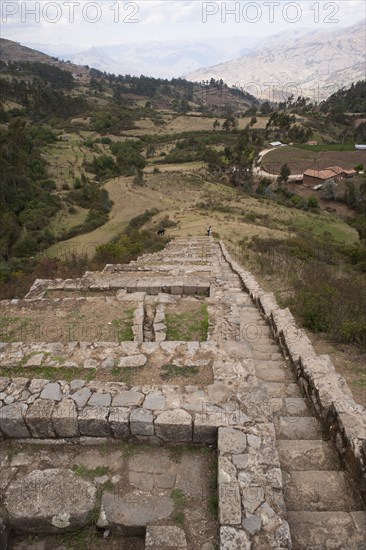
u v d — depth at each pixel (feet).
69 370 18.92
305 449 16.15
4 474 14.56
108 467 14.76
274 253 73.00
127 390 16.83
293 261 65.21
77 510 13.12
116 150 323.78
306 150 322.75
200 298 35.22
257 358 25.63
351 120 438.81
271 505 12.07
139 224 160.86
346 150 320.09
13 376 18.67
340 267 74.95
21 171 208.03
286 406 19.61
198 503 13.26
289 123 383.65
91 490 13.80
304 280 50.14
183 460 14.94
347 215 208.85
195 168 280.31
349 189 227.20
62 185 229.25
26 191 196.03
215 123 419.95
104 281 39.83
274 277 53.83
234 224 135.03
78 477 14.33
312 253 85.66
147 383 17.71
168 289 37.65
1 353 20.27
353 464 14.21
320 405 17.88
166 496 13.55
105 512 13.07
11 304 31.71
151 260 60.70
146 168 289.33
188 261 58.03
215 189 226.38
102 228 167.84
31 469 14.75
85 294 37.52
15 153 220.84
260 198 217.15
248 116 482.28
